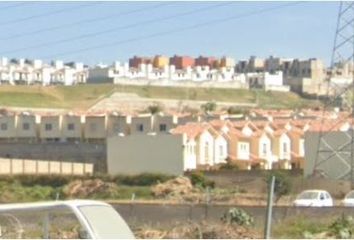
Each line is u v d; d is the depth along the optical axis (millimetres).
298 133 110062
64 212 18672
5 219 19781
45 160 93375
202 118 123125
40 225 19766
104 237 18266
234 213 38375
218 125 108125
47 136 122438
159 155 88562
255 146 107812
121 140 90312
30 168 86062
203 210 40281
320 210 40656
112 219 18750
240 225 37375
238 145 106125
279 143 109500
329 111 106125
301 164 103188
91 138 119688
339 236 35188
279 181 66688
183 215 40156
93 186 71062
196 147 98375
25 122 123812
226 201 57125
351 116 90250
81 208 18531
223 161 103500
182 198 61906
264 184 73688
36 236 19609
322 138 82750
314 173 80250
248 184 76250
